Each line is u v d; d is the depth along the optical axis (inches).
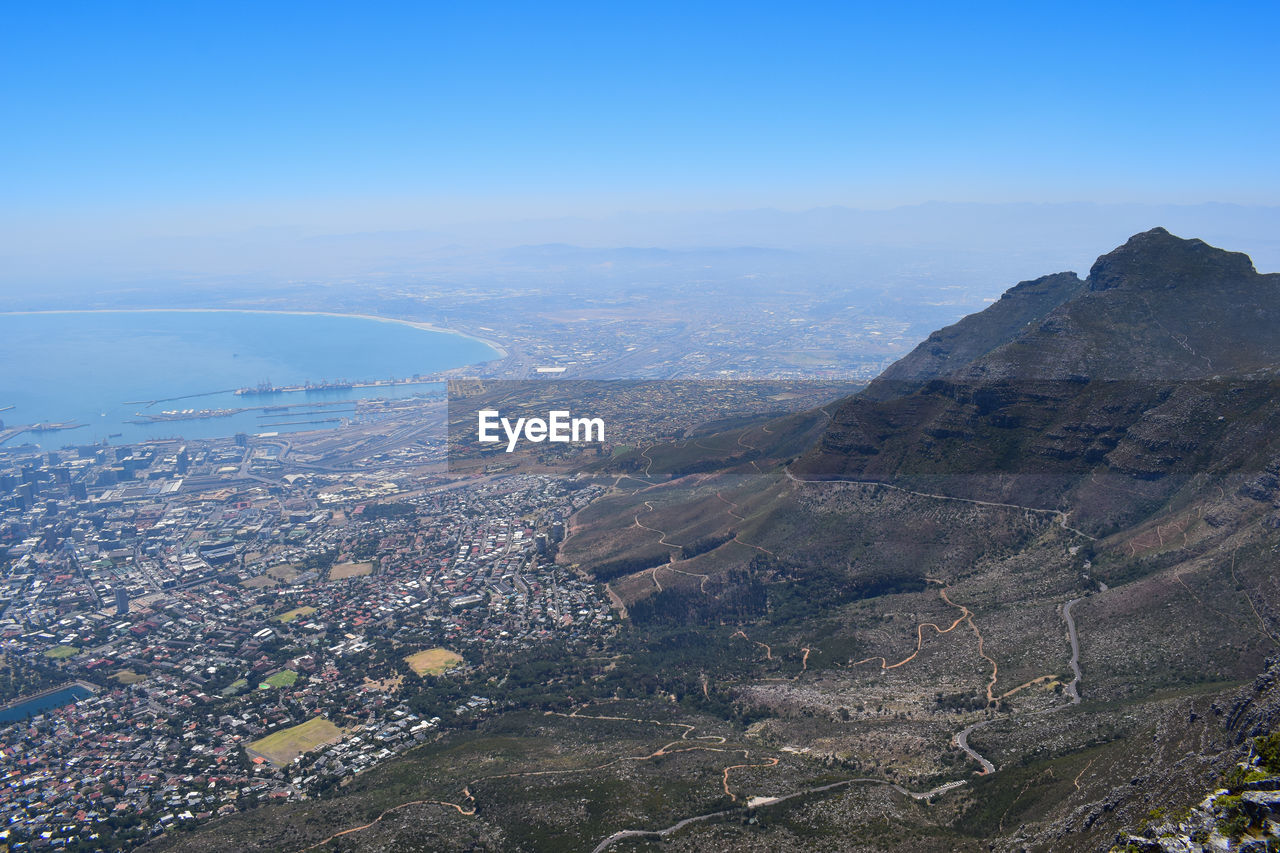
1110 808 3408.0
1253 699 3508.9
